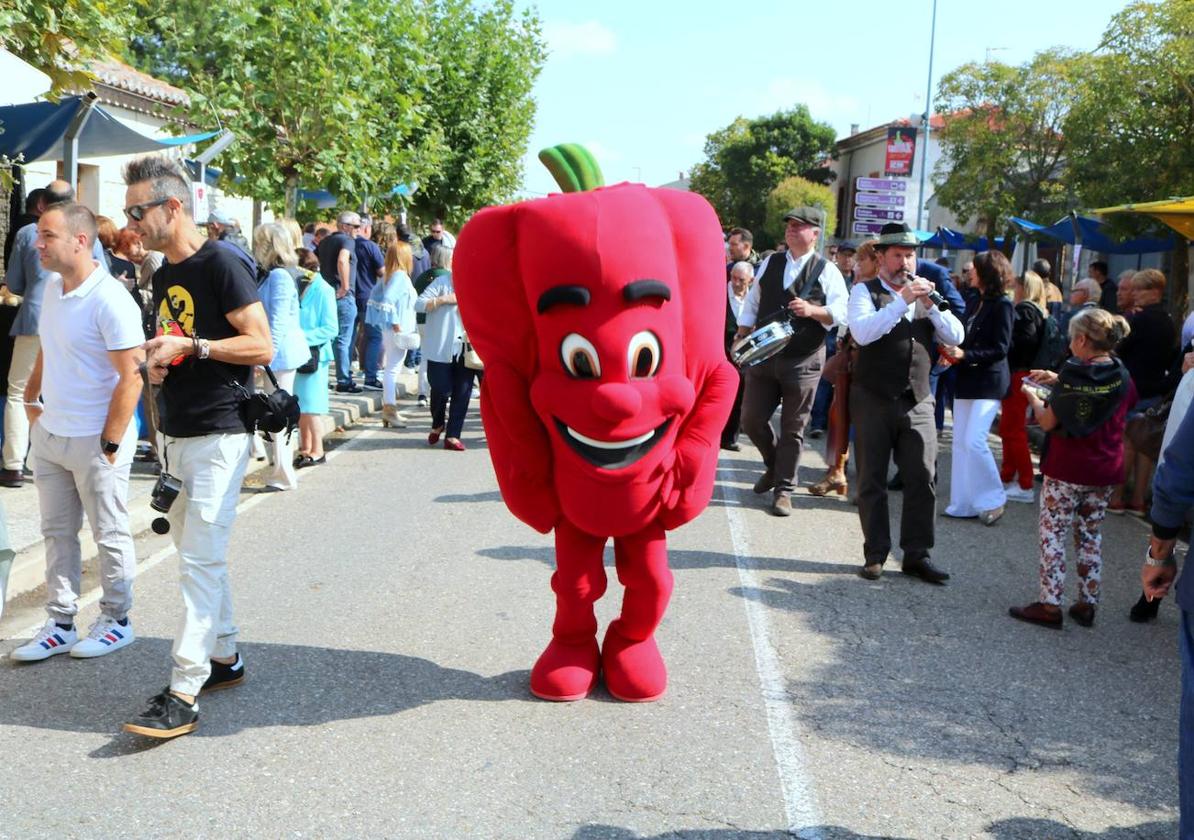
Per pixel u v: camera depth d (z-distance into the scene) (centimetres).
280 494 862
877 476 663
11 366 777
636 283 396
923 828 375
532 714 454
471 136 2480
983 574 694
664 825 370
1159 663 547
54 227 459
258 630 547
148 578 624
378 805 379
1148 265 2345
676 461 429
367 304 1377
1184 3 1716
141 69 2012
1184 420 319
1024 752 437
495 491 880
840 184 6097
